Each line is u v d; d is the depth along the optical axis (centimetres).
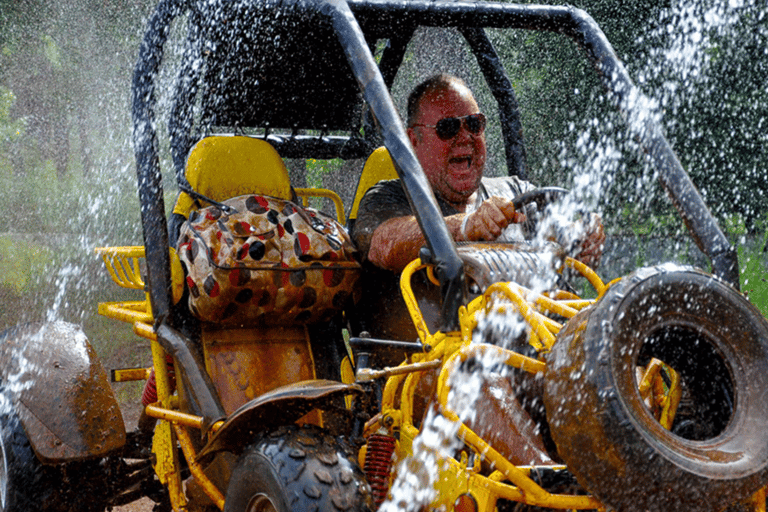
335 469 517
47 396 700
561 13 767
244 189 779
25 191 4772
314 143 955
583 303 548
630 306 443
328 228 721
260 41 770
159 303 690
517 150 889
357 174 1612
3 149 5294
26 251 3192
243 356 723
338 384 530
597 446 426
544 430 593
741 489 426
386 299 716
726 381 483
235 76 841
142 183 700
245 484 542
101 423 696
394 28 788
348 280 709
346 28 623
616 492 427
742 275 1255
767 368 459
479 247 609
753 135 2406
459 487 491
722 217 2359
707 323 464
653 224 2278
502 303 543
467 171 757
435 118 759
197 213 714
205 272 670
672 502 423
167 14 726
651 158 702
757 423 447
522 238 764
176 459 729
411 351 581
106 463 712
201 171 767
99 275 2677
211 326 725
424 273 677
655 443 420
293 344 745
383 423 546
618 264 1977
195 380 645
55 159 5312
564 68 2370
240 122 913
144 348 1706
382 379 658
